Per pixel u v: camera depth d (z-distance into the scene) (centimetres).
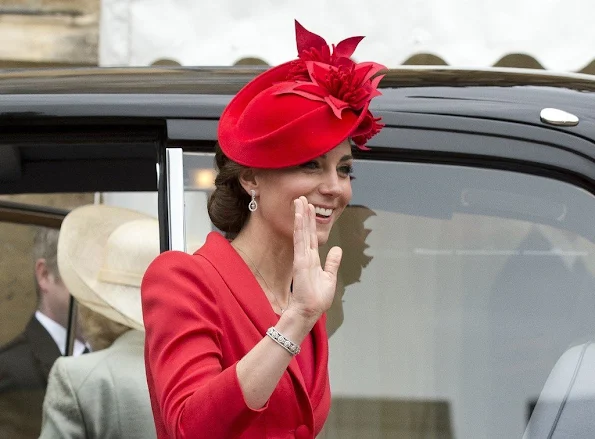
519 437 599
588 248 613
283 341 509
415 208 623
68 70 691
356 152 623
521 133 626
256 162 556
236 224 590
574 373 600
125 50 1349
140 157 706
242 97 580
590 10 1281
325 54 573
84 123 638
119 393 809
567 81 670
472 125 627
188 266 561
